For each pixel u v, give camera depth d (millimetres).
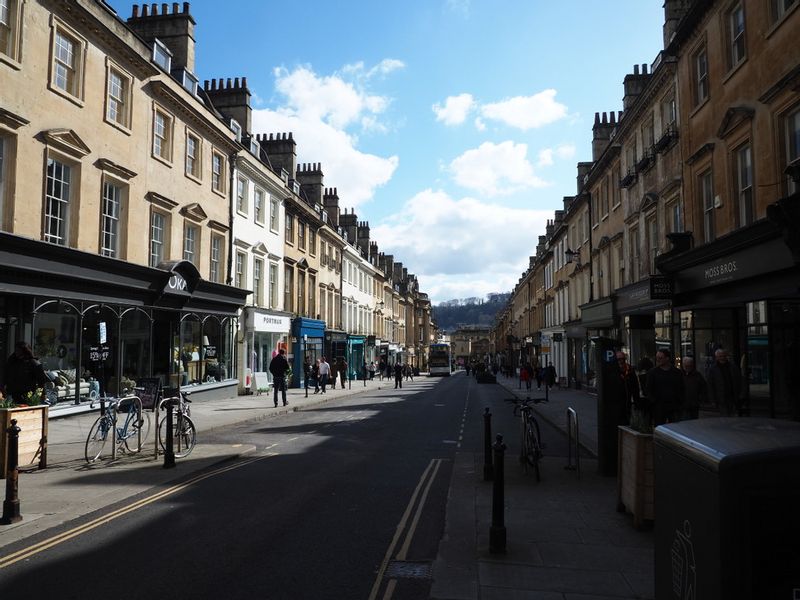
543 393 29516
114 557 5164
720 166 13758
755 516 2180
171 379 19531
